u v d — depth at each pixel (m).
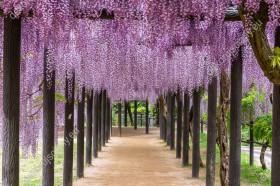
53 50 4.80
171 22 3.40
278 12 3.05
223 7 3.28
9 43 3.59
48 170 5.11
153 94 17.81
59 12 3.40
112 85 8.70
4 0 3.25
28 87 5.52
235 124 5.05
